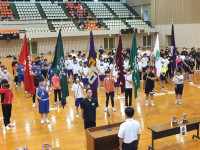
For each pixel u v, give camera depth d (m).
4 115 8.23
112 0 41.50
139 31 33.81
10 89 8.23
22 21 30.12
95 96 7.62
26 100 11.85
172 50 10.63
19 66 13.49
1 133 7.92
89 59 7.55
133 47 8.65
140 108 10.12
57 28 30.95
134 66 8.71
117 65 8.52
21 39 29.47
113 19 36.44
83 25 32.12
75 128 8.19
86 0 39.41
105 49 34.19
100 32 31.80
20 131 8.04
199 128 7.72
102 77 14.05
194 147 6.54
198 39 28.80
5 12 31.02
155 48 12.20
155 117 8.97
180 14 30.88
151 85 10.16
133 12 39.19
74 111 10.02
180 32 31.27
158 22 34.91
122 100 11.44
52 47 31.05
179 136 7.30
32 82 8.30
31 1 36.12
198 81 14.89
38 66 12.77
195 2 28.58
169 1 32.38
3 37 26.72
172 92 12.58
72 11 35.19
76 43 31.88
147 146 6.68
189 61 14.63
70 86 14.65
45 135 7.66
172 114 9.25
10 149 6.75
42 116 8.67
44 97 8.47
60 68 7.53
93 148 5.43
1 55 28.84
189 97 11.54
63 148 6.70
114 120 8.75
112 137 5.59
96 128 5.86
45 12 33.72
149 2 35.84
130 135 4.66
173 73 10.78
